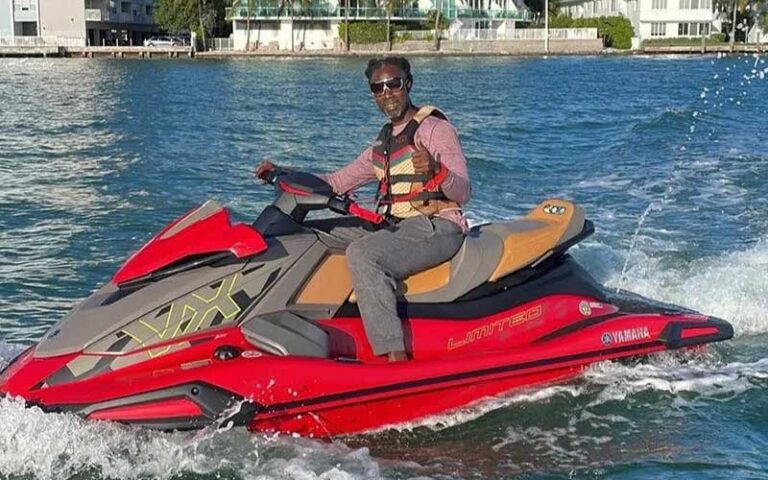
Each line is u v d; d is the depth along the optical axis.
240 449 4.25
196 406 4.17
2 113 23.48
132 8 84.38
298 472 4.10
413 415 4.70
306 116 23.27
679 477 4.20
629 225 9.43
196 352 4.37
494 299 5.07
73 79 43.06
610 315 5.40
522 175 12.91
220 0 79.06
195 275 4.48
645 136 16.77
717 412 4.90
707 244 8.53
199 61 66.00
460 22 73.00
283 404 4.33
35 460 4.07
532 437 4.61
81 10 76.56
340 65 59.00
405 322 4.80
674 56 67.75
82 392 4.18
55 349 4.34
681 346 5.41
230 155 15.23
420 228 4.75
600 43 72.69
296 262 4.64
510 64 57.53
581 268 5.57
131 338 4.32
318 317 4.66
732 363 5.58
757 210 10.02
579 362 5.14
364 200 5.32
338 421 4.52
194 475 4.05
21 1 76.19
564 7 91.19
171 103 27.91
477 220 9.85
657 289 7.06
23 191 11.25
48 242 8.68
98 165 13.70
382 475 4.17
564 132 18.69
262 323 4.47
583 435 4.64
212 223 4.54
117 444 4.14
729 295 6.86
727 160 13.44
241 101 28.89
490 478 4.19
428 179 4.78
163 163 13.99
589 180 12.37
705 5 72.62
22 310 6.71
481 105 26.78
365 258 4.61
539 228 5.26
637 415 4.85
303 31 74.50
